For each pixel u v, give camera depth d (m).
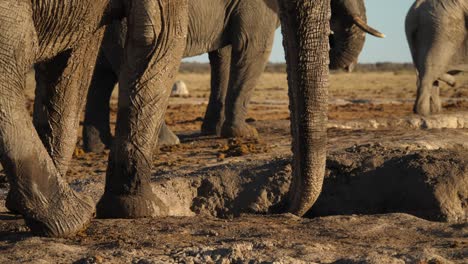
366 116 36.66
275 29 24.19
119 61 20.30
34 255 9.72
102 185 15.83
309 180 11.67
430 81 31.23
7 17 9.76
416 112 31.30
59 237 10.48
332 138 22.75
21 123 10.01
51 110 12.35
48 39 11.03
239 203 15.60
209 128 25.27
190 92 73.25
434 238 11.07
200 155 20.50
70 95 12.35
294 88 11.34
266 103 53.78
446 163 15.37
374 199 15.55
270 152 20.36
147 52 11.80
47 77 12.16
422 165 15.37
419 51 31.50
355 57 24.27
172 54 11.97
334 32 23.59
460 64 31.53
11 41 9.81
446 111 33.03
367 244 10.50
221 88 25.14
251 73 24.02
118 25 19.83
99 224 11.48
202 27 22.89
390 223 11.94
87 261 9.37
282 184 15.66
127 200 12.14
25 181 10.20
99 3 11.20
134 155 12.08
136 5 11.56
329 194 15.77
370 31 16.28
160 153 21.05
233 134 24.12
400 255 9.73
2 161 10.09
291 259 9.38
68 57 11.95
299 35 11.09
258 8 23.52
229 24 23.53
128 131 12.04
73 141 12.62
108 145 22.00
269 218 12.34
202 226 11.59
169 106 48.69
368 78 130.00
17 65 9.91
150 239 10.60
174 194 15.38
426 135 22.33
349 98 60.72
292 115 11.54
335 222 11.98
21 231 11.15
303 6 10.98
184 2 11.94
